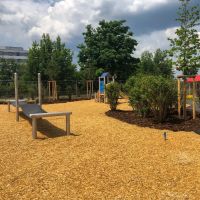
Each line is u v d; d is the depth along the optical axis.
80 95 34.03
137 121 12.02
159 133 9.73
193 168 6.32
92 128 10.60
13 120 12.52
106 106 18.31
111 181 5.68
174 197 5.02
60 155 7.35
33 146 8.28
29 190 5.33
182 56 14.15
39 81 13.45
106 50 41.25
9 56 111.88
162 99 11.34
